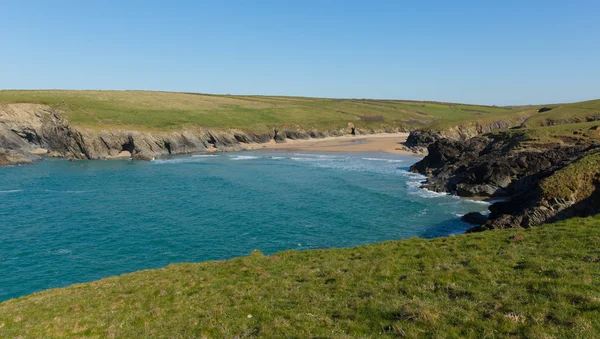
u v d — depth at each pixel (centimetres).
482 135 8900
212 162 11100
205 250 4081
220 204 6034
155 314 1761
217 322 1577
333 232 4609
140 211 5650
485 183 6309
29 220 5159
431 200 6097
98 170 9469
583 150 5594
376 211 5494
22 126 11925
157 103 17375
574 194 3484
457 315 1317
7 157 10244
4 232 4650
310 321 1464
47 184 7631
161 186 7512
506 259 1855
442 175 7638
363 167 9900
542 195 3647
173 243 4297
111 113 13850
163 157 12312
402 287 1684
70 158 11400
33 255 3944
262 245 4212
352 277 1938
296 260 2552
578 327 1121
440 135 13600
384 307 1466
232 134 15175
